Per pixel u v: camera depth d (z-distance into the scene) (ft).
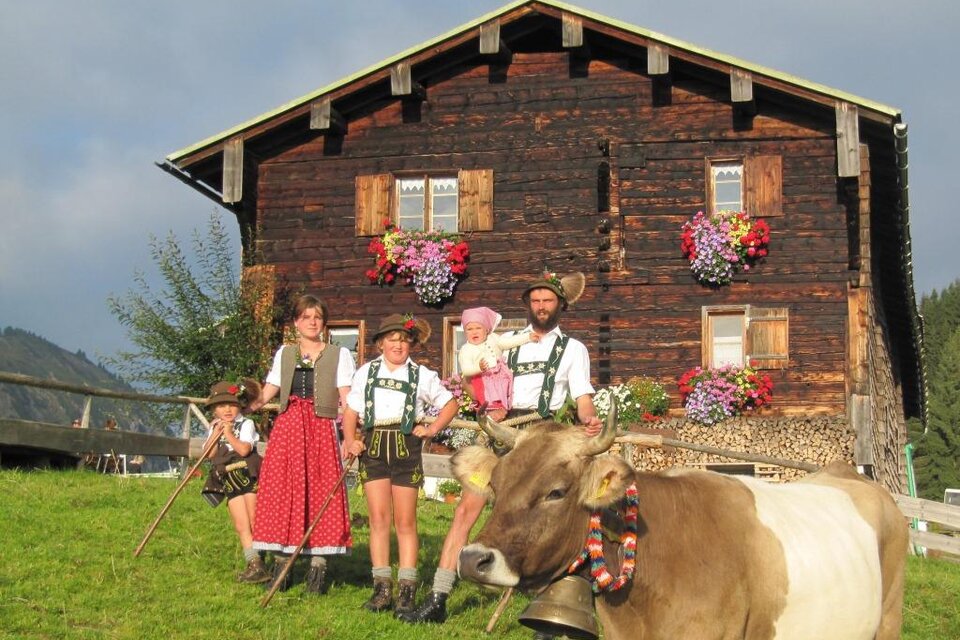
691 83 65.82
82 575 28.55
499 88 67.97
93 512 35.19
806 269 63.36
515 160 67.36
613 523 18.35
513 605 29.60
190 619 26.16
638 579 18.60
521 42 68.08
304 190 69.36
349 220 68.69
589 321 65.26
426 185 68.59
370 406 27.84
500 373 25.70
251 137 67.00
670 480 19.70
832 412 62.13
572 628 17.72
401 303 67.51
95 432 48.47
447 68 68.44
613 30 63.46
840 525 21.35
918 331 90.33
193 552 31.94
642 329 64.69
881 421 77.77
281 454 28.22
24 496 36.45
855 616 20.81
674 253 64.95
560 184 66.69
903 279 77.10
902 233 67.72
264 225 69.51
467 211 67.15
